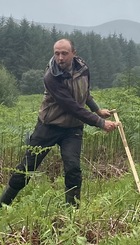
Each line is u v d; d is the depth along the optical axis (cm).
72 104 611
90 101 674
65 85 615
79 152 640
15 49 9969
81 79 627
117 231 535
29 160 643
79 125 641
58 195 588
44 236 487
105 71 11256
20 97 3484
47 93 633
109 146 1066
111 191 717
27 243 482
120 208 577
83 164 920
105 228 533
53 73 613
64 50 606
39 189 705
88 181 820
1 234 504
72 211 545
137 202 605
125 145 630
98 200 572
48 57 10106
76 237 490
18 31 10125
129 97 1230
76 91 624
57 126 633
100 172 956
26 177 605
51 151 980
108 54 11831
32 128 977
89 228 529
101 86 11125
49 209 550
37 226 525
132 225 537
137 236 504
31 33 10206
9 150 962
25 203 564
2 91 3128
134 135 1070
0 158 970
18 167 645
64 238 486
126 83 1642
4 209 540
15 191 650
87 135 1006
